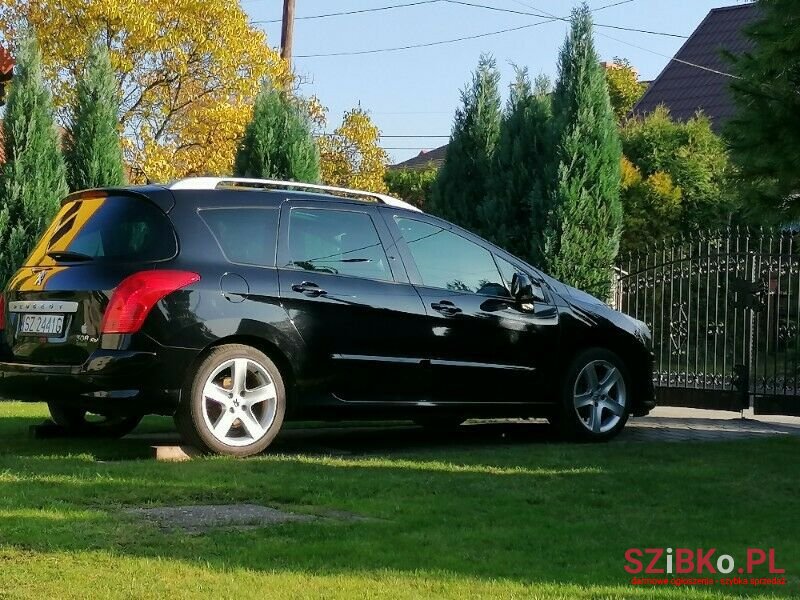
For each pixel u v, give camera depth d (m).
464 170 13.48
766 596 4.05
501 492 6.02
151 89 28.56
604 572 4.34
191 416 7.02
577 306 8.88
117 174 13.88
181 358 6.98
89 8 26.72
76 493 5.66
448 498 5.81
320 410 7.62
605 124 12.25
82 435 8.47
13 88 13.21
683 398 11.75
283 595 3.91
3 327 7.65
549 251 12.01
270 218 7.56
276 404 7.35
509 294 8.59
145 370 6.89
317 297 7.55
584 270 12.06
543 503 5.75
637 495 6.02
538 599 3.92
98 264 7.11
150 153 27.69
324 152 30.69
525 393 8.54
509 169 12.77
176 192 7.31
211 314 7.09
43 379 7.12
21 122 13.15
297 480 6.20
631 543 4.86
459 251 8.45
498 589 4.03
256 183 7.70
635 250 21.19
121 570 4.22
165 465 6.64
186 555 4.46
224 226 7.36
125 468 6.48
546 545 4.78
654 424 10.45
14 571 4.20
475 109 13.52
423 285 8.12
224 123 28.47
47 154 13.30
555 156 12.20
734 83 8.93
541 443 8.67
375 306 7.80
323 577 4.16
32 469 6.39
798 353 11.66
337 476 6.41
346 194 8.29
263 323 7.30
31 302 7.38
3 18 26.86
